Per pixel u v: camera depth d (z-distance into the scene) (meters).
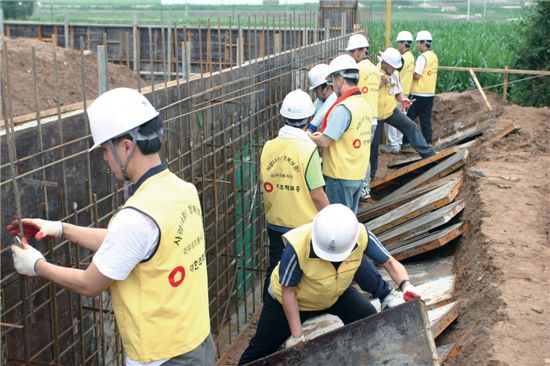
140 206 2.92
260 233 7.86
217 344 6.27
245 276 6.95
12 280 3.74
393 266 4.38
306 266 4.31
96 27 15.05
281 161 5.78
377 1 43.12
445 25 25.58
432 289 5.96
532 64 14.95
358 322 3.84
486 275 5.46
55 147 3.89
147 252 2.94
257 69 7.58
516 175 7.85
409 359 3.69
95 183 4.52
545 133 10.38
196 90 6.02
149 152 3.01
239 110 7.09
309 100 5.80
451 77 16.98
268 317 4.86
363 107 6.90
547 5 14.55
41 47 9.18
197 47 14.43
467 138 11.23
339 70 6.79
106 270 2.91
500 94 16.03
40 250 3.96
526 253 5.69
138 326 3.02
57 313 4.23
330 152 6.95
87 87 8.80
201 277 3.23
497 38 21.22
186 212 3.09
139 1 43.50
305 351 3.95
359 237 4.30
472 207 7.14
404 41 12.10
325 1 15.60
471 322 4.95
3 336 3.71
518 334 4.36
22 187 3.79
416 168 9.83
